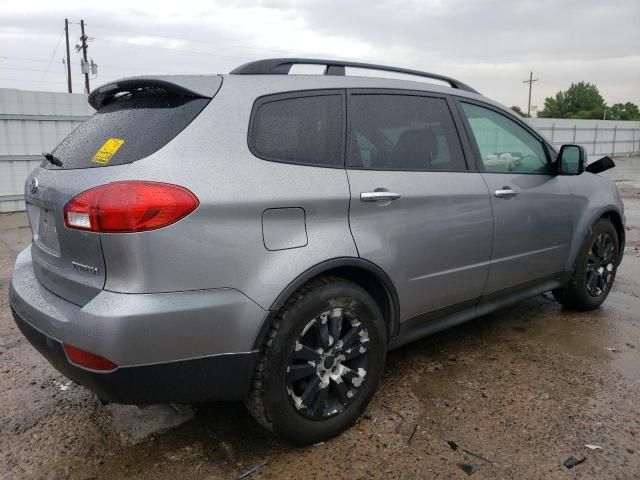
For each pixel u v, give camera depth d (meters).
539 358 3.49
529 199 3.58
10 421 2.81
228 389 2.25
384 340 2.76
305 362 2.44
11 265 6.28
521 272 3.62
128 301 1.99
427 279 2.96
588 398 2.96
